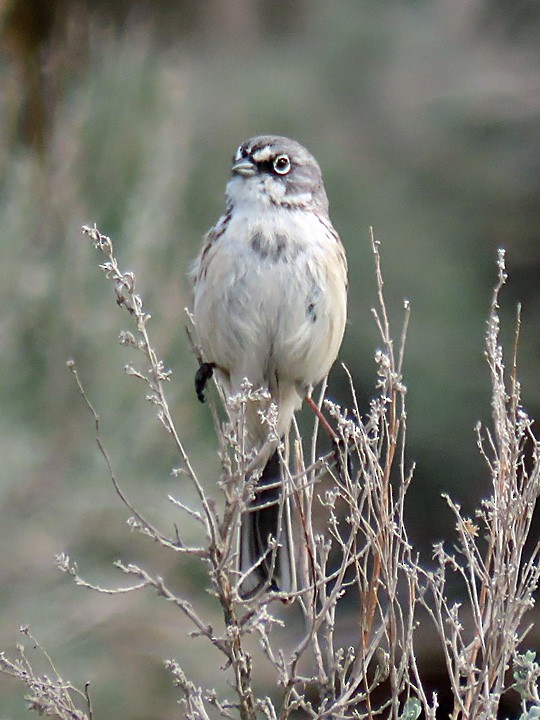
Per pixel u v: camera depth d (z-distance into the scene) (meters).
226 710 6.38
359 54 21.06
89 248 14.16
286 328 8.55
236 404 6.20
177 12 20.30
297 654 6.15
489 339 6.39
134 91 15.84
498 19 21.56
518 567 6.30
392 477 14.73
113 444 13.21
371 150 20.38
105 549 12.62
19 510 12.72
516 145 20.58
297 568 7.18
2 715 10.80
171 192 15.65
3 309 13.69
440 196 20.22
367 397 18.39
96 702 11.54
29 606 11.99
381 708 6.20
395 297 19.20
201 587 12.65
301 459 6.67
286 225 8.62
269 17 21.22
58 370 13.52
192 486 13.08
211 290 8.62
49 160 15.19
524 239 19.94
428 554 18.03
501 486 6.30
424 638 15.22
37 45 16.66
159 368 6.13
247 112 19.84
